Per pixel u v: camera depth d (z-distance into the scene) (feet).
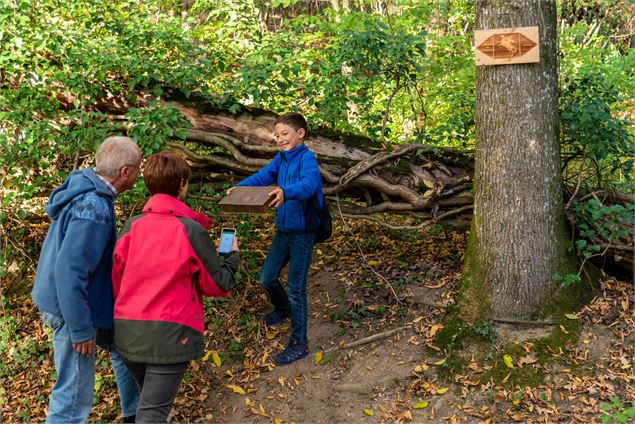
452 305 13.08
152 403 8.93
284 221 12.10
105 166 9.49
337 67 16.56
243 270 15.72
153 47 16.60
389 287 14.52
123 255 9.05
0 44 14.99
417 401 11.53
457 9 22.00
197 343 9.15
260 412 11.94
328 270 15.97
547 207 12.26
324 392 12.14
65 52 15.61
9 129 15.70
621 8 25.91
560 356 11.60
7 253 17.44
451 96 18.61
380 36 15.78
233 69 18.07
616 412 10.39
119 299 9.04
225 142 15.67
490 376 11.57
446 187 14.44
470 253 12.98
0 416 13.25
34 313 16.62
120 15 16.76
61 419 9.45
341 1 28.07
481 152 12.51
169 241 8.90
